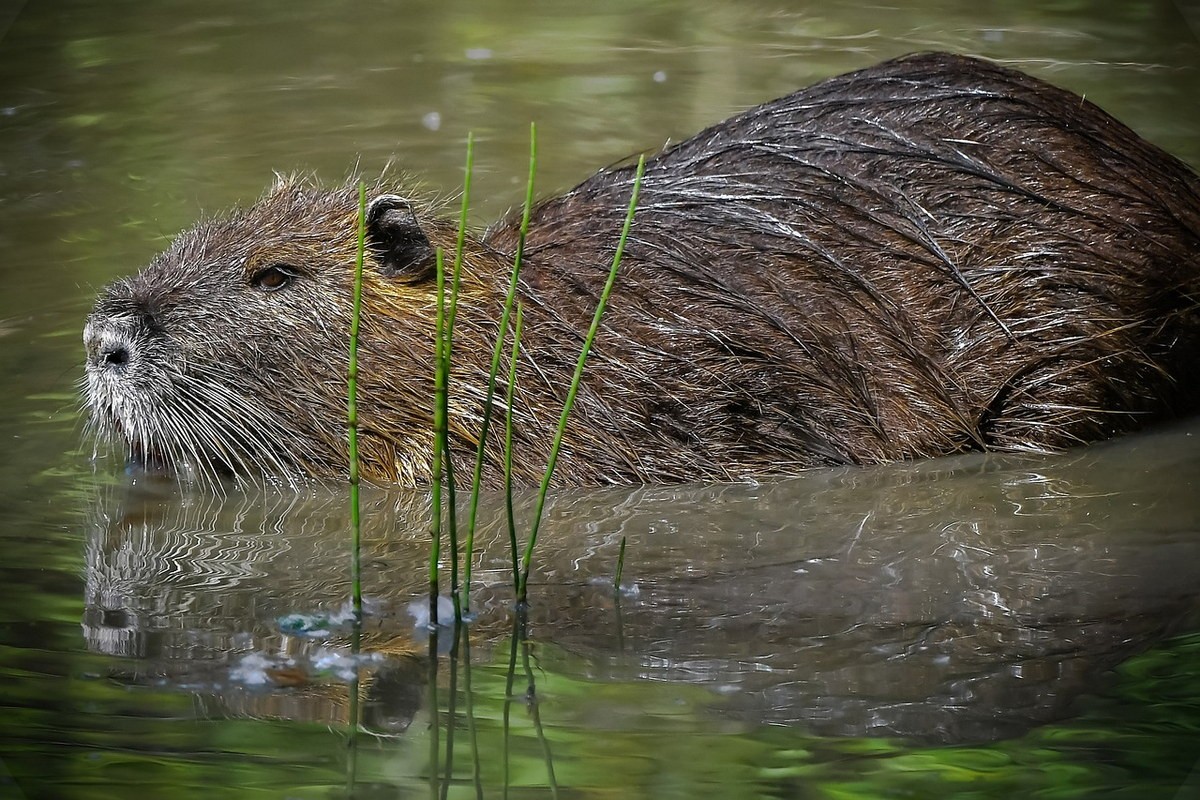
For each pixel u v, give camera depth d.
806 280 10.35
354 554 7.93
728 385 10.23
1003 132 10.73
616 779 6.32
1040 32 18.27
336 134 15.59
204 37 18.95
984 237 10.38
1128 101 15.62
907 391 10.30
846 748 6.59
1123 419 10.77
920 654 7.50
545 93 16.83
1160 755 6.45
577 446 10.23
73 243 13.30
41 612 8.02
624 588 8.38
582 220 10.75
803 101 11.30
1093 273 10.49
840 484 10.02
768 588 8.35
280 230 10.45
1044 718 6.83
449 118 16.08
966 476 10.08
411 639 7.73
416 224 10.30
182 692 7.14
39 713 6.88
